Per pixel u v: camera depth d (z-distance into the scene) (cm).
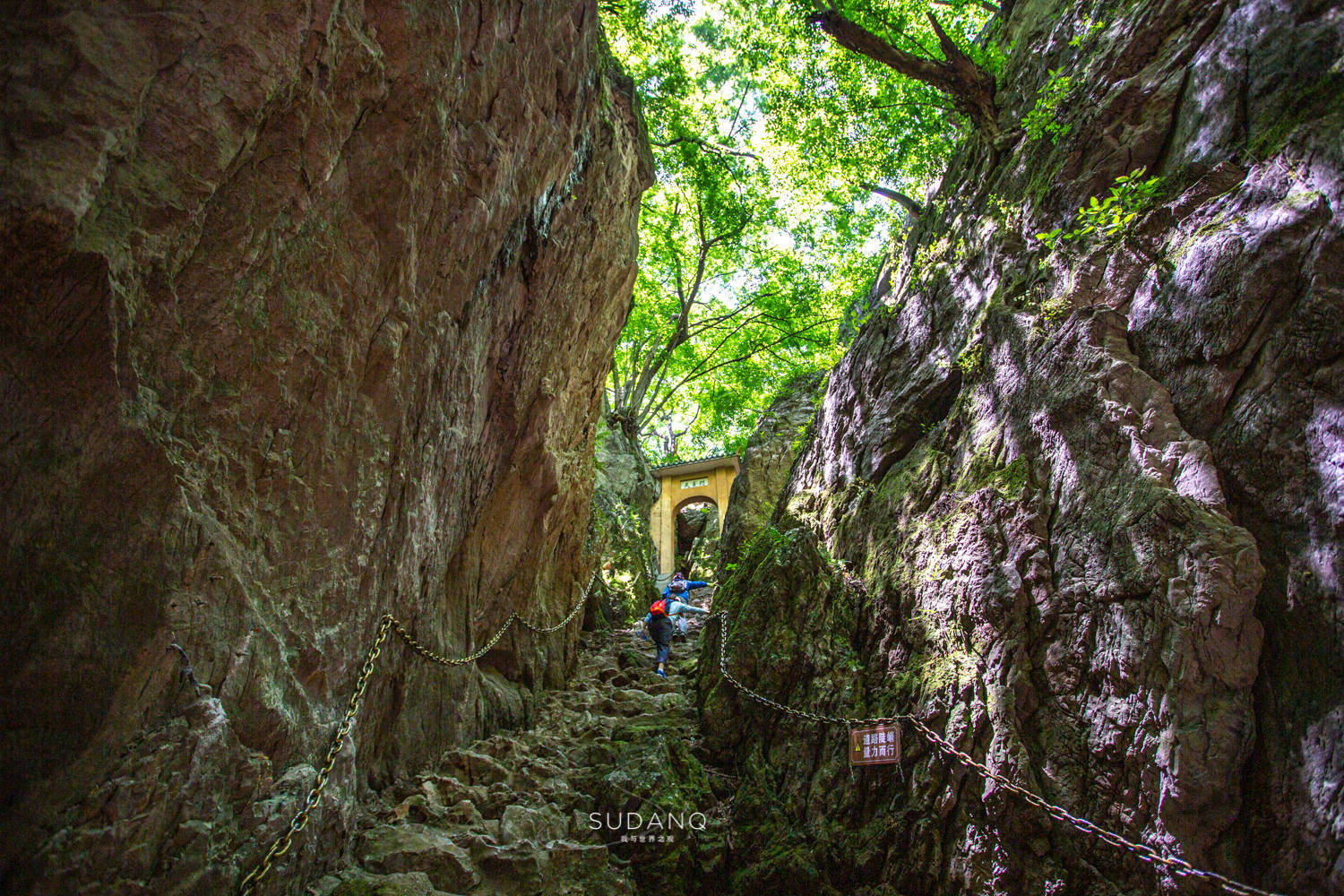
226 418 313
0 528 236
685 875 512
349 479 397
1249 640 367
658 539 2147
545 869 468
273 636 337
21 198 224
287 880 348
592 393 953
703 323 2053
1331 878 314
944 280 823
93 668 255
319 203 354
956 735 481
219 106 283
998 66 948
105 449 259
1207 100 555
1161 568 403
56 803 244
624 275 920
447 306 494
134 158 262
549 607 891
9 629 238
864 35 909
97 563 258
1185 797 360
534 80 548
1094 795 408
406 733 520
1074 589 452
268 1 298
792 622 662
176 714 282
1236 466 403
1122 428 458
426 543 507
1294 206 417
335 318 373
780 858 508
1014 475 526
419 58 391
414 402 464
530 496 754
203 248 296
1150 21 670
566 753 645
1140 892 375
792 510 981
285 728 344
